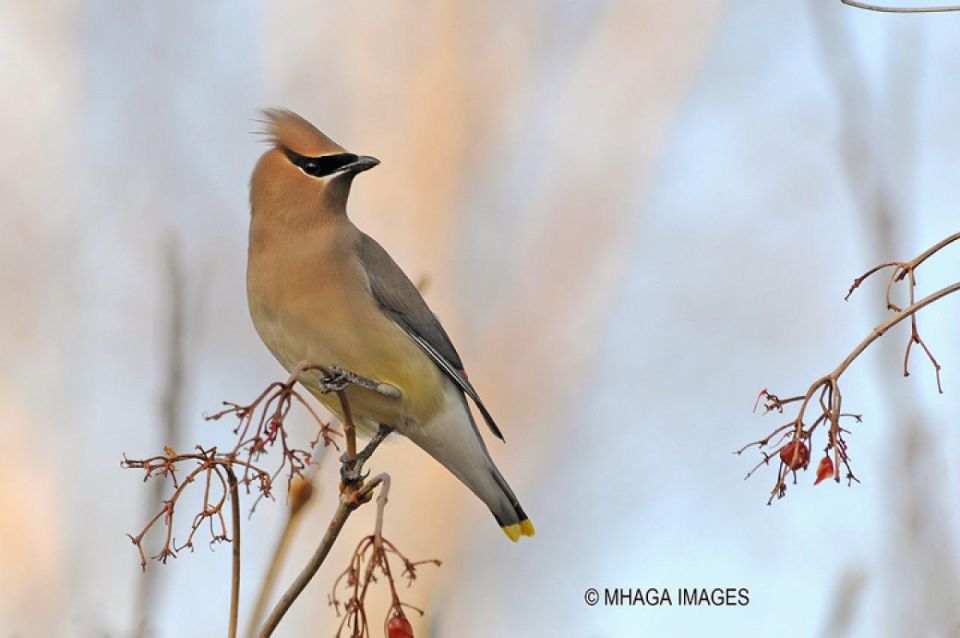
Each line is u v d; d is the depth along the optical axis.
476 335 16.23
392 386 11.16
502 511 11.64
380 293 11.20
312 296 11.02
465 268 16.53
